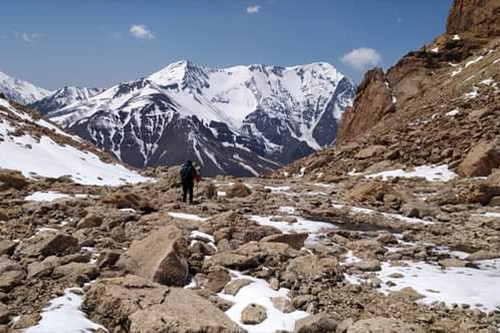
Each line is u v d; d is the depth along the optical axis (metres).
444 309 9.66
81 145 41.84
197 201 23.97
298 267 11.81
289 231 17.92
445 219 21.27
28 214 17.78
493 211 22.61
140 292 8.93
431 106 50.66
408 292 10.52
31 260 11.19
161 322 7.66
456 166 34.59
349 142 55.09
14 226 15.03
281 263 12.41
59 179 28.94
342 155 48.53
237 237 15.20
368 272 12.51
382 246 15.25
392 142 44.84
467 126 39.91
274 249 12.99
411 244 16.52
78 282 9.99
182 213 19.80
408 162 38.88
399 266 13.21
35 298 9.10
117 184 33.19
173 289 9.30
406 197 26.39
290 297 10.16
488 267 13.21
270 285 10.67
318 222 20.45
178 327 7.55
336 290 10.77
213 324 7.79
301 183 39.56
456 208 23.83
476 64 56.12
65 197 21.58
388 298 10.37
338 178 38.91
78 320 8.21
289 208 23.70
